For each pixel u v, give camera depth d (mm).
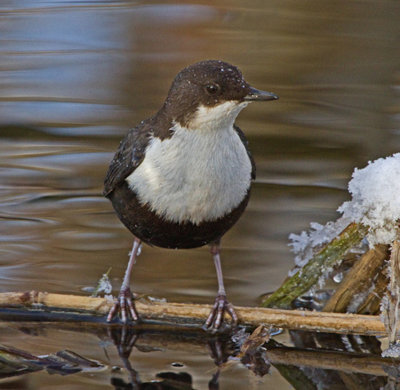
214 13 22172
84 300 8945
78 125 15469
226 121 8141
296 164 14141
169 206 8312
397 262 8344
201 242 8805
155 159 8242
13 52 19062
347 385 7797
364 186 8758
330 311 9188
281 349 8500
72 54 19047
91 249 11000
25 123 15445
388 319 8391
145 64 18672
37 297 8930
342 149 14727
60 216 12086
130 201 8555
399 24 20984
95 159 14156
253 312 8844
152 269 10430
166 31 20359
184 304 8930
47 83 17375
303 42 19984
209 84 7988
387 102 16734
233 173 8297
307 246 9602
